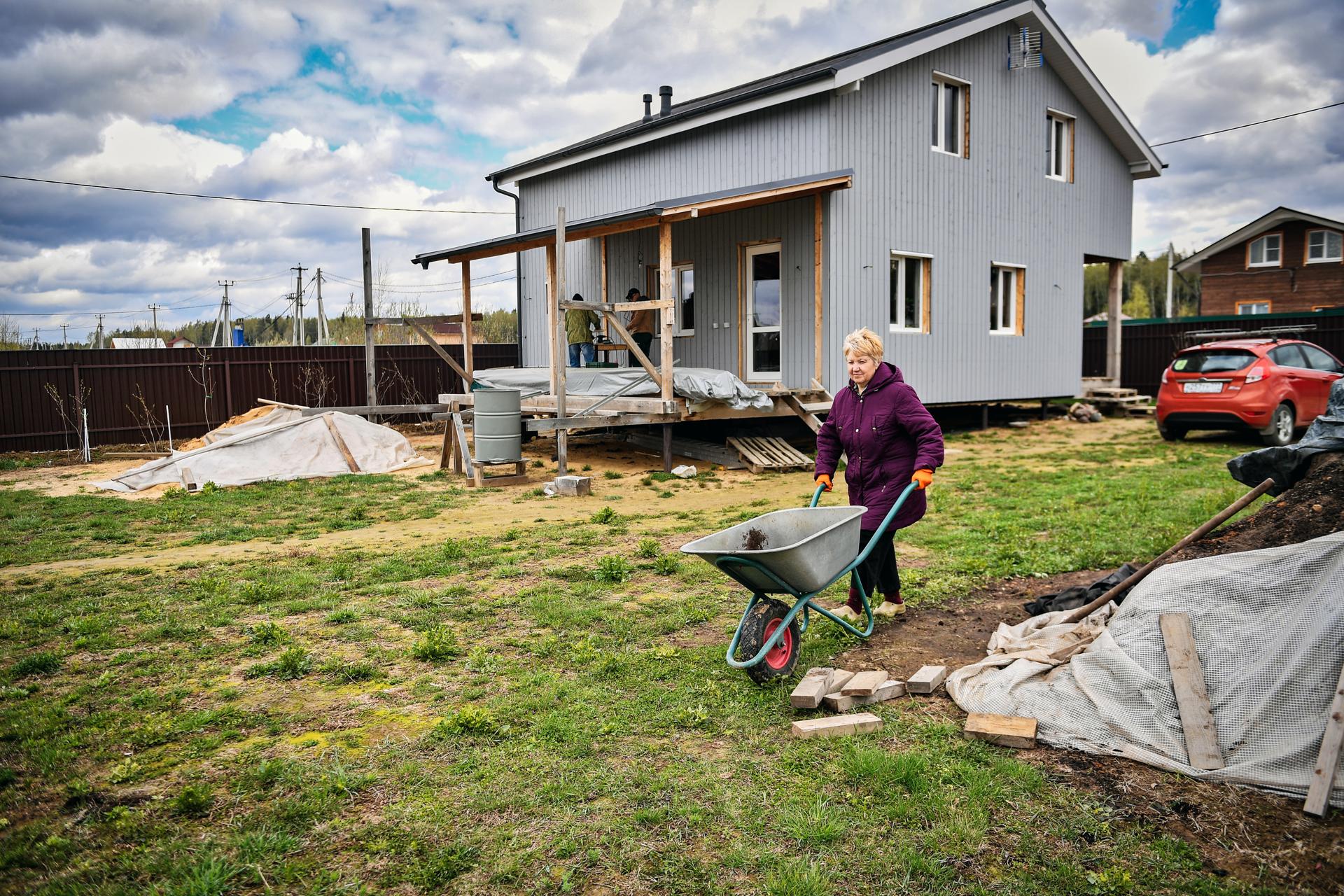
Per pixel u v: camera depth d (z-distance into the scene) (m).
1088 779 3.14
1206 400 13.27
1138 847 2.69
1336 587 3.32
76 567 6.93
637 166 16.77
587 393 12.73
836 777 3.16
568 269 18.81
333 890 2.51
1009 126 16.48
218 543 7.88
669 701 3.88
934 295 15.16
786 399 12.75
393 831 2.83
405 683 4.18
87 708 3.93
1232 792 3.01
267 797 3.07
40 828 2.88
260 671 4.30
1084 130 18.39
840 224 13.30
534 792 3.07
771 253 14.46
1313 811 2.82
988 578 6.00
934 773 3.18
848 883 2.52
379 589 5.93
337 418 13.34
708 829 2.82
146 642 4.87
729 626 4.99
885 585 5.07
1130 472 10.83
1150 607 3.69
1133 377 24.14
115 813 2.93
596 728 3.58
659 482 11.16
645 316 16.17
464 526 8.45
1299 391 13.17
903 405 4.67
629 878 2.56
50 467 14.41
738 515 8.65
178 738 3.58
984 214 16.06
